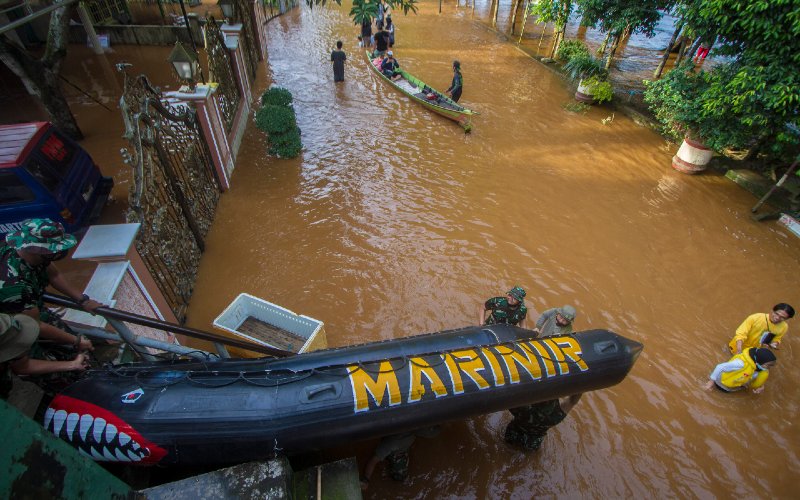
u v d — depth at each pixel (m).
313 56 16.44
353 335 6.28
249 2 14.09
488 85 14.60
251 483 3.01
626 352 4.33
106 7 16.11
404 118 12.45
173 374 3.37
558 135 11.90
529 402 4.08
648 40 18.70
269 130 9.70
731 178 10.26
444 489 4.66
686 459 5.14
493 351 4.05
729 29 8.42
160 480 3.53
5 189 6.23
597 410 5.59
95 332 3.73
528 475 4.86
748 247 8.38
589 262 7.84
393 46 17.58
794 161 9.06
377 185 9.52
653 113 12.55
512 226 8.58
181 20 17.88
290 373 3.53
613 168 10.59
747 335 6.09
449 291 7.07
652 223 8.86
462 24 20.67
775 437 5.44
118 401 3.11
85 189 7.32
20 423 1.84
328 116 12.30
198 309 6.48
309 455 4.36
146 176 5.52
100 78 13.05
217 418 3.16
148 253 5.36
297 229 8.11
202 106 7.74
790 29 7.53
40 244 2.92
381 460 4.52
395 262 7.54
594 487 4.81
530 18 21.44
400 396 3.56
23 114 10.84
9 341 2.49
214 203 8.40
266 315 5.86
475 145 11.29
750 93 8.10
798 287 7.56
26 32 13.95
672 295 7.31
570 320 4.82
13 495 1.78
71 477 2.13
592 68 13.09
